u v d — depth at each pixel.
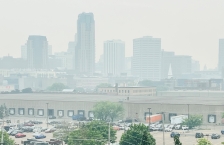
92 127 178.50
